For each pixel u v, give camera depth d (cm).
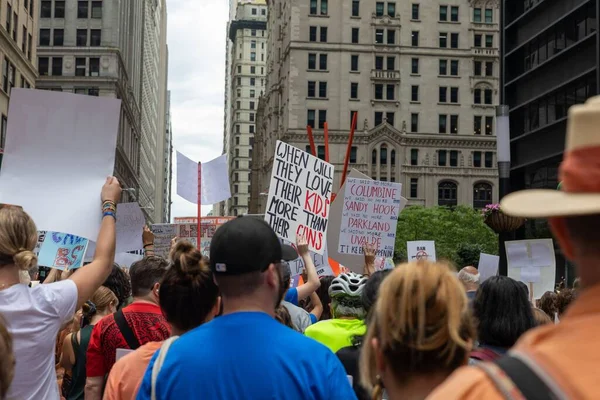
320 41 7200
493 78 7325
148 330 436
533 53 3800
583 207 132
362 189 879
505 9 4075
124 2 7731
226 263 278
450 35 7344
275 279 286
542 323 498
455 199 7219
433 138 7206
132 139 9225
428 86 7281
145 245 633
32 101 390
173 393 263
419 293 214
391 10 7312
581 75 3200
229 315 276
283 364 262
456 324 212
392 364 218
